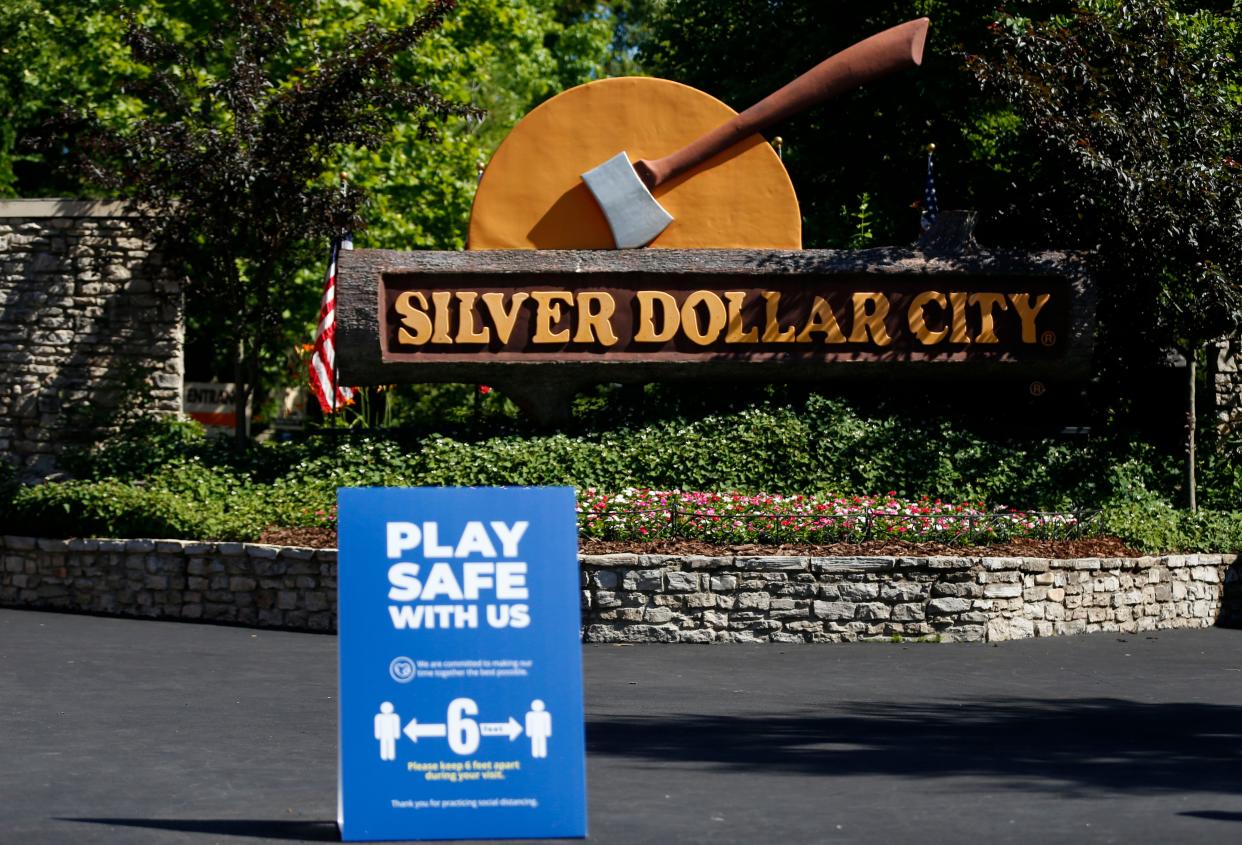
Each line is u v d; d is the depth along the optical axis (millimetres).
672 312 20703
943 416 21953
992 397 23047
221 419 36719
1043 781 8641
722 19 30656
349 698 7070
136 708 11211
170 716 10859
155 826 7355
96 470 21594
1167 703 12133
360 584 7133
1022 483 20297
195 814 7637
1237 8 22953
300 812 7699
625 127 21422
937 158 28203
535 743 7145
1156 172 19641
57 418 23406
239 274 24406
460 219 37000
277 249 22703
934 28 27672
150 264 23297
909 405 22141
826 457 20047
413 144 35344
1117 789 8391
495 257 20656
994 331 20859
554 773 7141
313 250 23797
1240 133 20828
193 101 25609
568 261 20703
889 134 28672
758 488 19891
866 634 16141
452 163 36250
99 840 7035
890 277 20859
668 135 21422
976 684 13109
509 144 21391
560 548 7266
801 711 11438
